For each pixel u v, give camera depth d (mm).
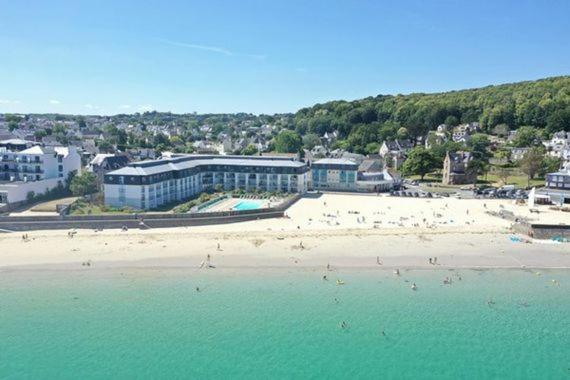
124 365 51312
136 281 73812
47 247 88125
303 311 64375
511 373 51219
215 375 49844
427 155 197500
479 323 61875
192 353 53812
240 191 153625
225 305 65750
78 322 60406
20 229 98438
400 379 49875
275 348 55188
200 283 73375
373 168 189875
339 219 115562
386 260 85125
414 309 65562
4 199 118688
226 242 93188
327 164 170375
